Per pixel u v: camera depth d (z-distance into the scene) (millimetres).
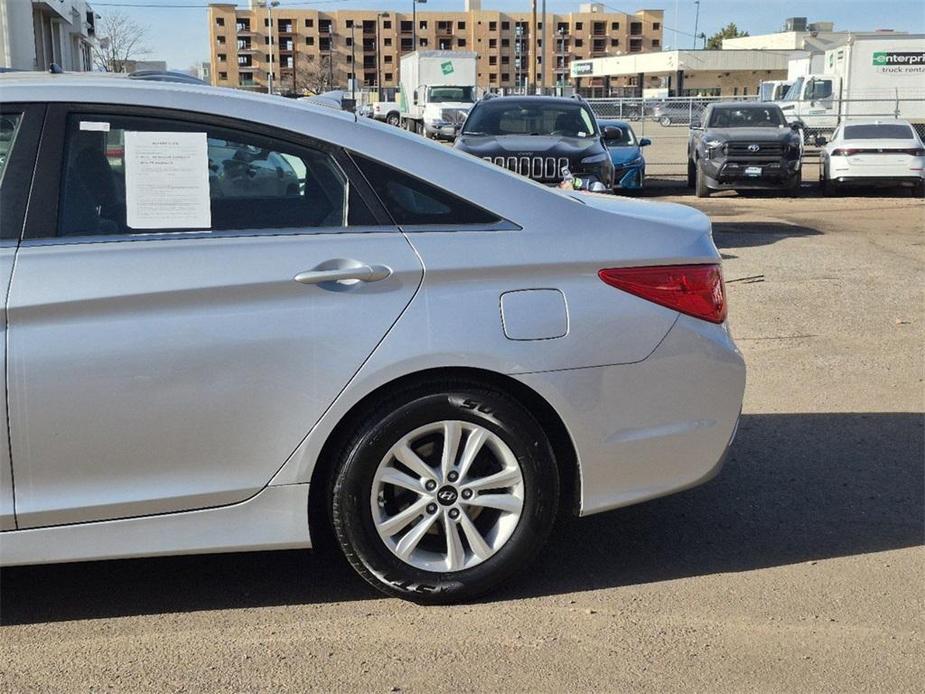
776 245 12727
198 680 3107
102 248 3242
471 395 3410
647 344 3537
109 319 3191
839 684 3096
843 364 6945
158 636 3389
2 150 3297
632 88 86312
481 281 3400
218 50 139000
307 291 3303
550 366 3426
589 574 3865
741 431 5602
